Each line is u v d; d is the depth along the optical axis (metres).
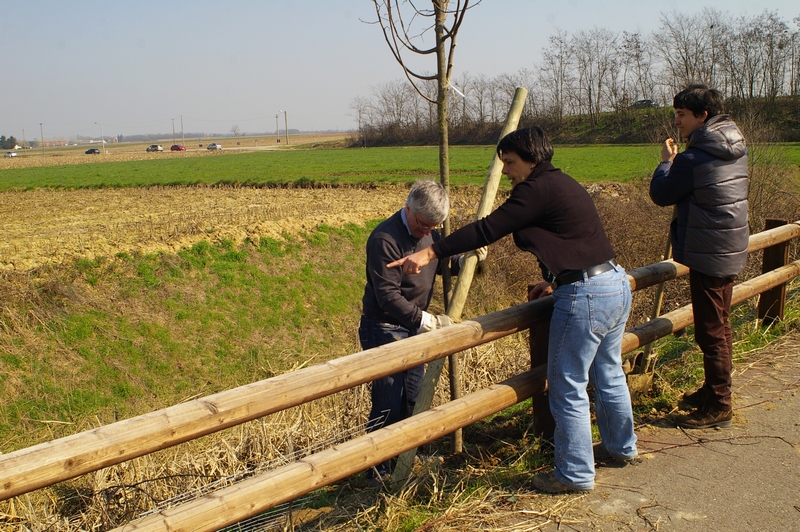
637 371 4.62
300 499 4.04
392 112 88.62
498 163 3.88
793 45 55.56
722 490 3.25
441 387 6.00
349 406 5.39
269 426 5.27
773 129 15.12
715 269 3.72
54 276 12.23
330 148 89.94
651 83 70.12
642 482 3.36
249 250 15.37
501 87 78.88
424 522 3.12
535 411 3.96
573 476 3.22
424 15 3.94
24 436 9.61
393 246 3.74
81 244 14.34
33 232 17.64
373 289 3.93
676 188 3.67
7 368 10.37
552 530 2.97
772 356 5.15
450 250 3.08
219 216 19.56
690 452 3.68
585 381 3.21
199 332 12.63
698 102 3.64
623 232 13.84
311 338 13.77
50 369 10.66
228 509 2.48
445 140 4.04
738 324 5.96
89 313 11.86
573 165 35.94
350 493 4.09
